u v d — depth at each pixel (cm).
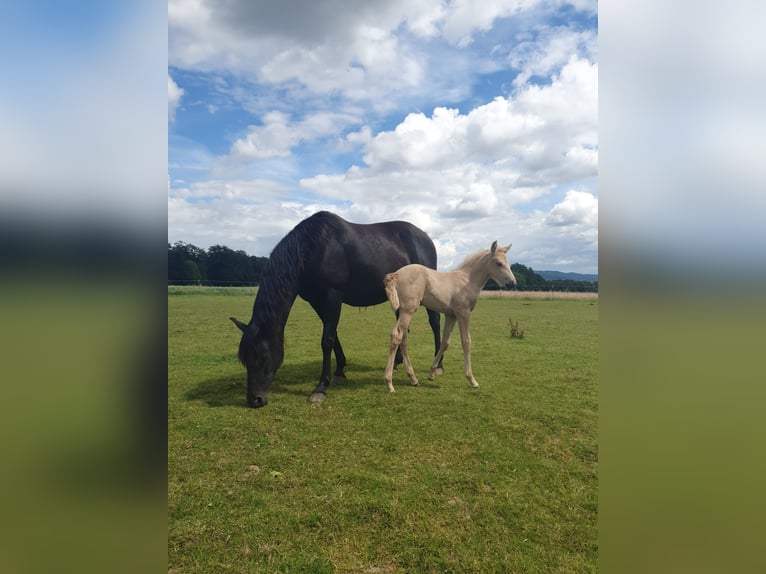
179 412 398
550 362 630
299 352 712
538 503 243
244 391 472
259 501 245
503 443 327
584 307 1727
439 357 525
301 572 190
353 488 260
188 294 2228
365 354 702
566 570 190
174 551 203
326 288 479
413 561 197
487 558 198
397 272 480
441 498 248
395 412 398
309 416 387
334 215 500
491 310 1576
